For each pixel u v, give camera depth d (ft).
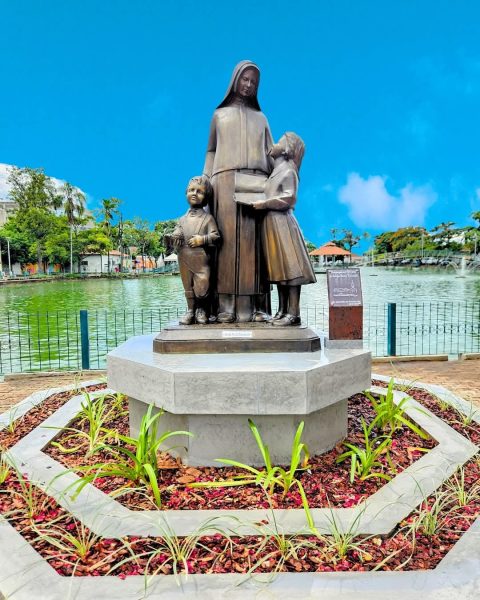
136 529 7.69
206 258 11.84
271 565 6.81
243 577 6.49
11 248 173.27
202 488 9.18
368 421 13.06
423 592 6.17
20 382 21.59
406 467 10.12
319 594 6.15
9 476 9.81
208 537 7.50
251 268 12.03
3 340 37.88
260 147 12.09
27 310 60.29
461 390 18.84
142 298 78.95
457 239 211.00
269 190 11.51
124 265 239.30
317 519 7.93
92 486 9.22
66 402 15.16
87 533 7.70
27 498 8.73
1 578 6.53
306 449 9.78
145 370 10.29
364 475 9.45
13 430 12.72
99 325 46.16
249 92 12.06
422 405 14.49
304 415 10.18
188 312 12.22
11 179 176.45
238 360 10.52
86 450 11.22
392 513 8.09
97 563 6.87
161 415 10.68
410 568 6.75
